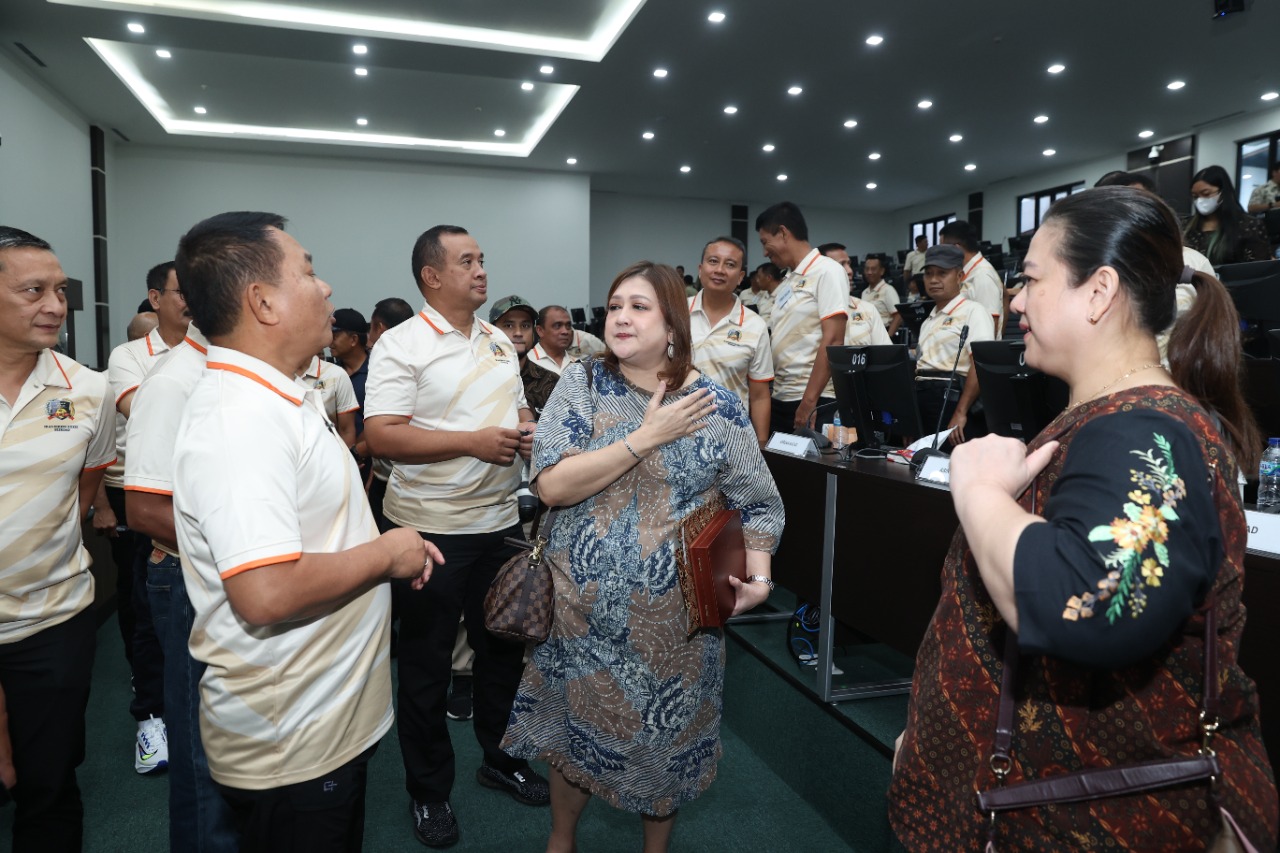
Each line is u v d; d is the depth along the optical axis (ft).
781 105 30.27
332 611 3.36
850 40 24.16
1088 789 2.35
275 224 3.57
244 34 23.15
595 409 4.91
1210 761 2.24
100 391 5.34
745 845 6.34
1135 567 1.97
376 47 24.25
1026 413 6.24
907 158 38.83
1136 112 31.55
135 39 23.36
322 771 3.51
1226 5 19.86
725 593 4.67
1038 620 2.04
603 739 4.78
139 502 4.68
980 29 23.40
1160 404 2.31
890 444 8.21
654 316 4.75
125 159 35.70
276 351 3.48
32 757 4.91
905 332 20.75
